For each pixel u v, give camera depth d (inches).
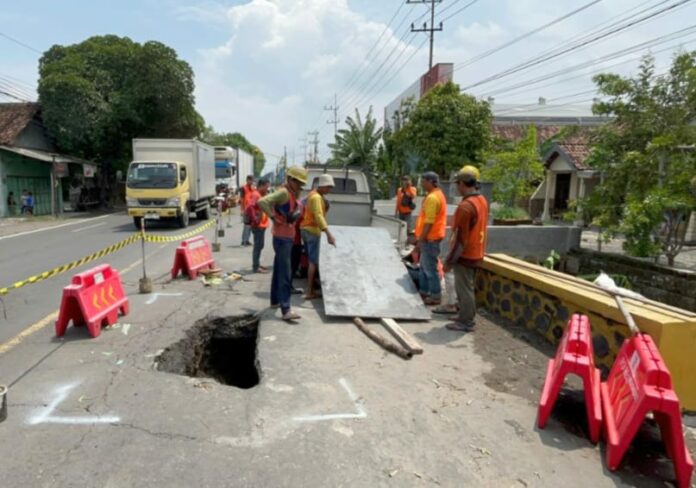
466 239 209.2
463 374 172.2
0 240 534.3
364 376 167.3
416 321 230.8
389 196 1085.1
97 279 214.5
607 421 128.2
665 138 297.4
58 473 110.0
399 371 172.7
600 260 351.3
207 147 820.0
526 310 226.7
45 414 136.1
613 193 339.9
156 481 108.2
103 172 1115.9
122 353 183.5
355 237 294.8
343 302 236.5
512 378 170.1
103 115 975.6
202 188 766.5
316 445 124.2
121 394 149.3
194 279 318.0
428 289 259.4
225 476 110.7
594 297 181.3
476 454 122.7
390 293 247.4
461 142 783.7
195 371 209.8
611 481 114.7
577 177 757.9
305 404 145.9
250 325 235.5
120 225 708.7
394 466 116.5
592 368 140.6
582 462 121.6
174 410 140.0
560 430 135.9
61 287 300.5
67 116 938.1
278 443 124.6
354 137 1194.6
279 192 220.5
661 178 311.1
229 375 233.1
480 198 211.3
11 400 144.0
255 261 353.1
